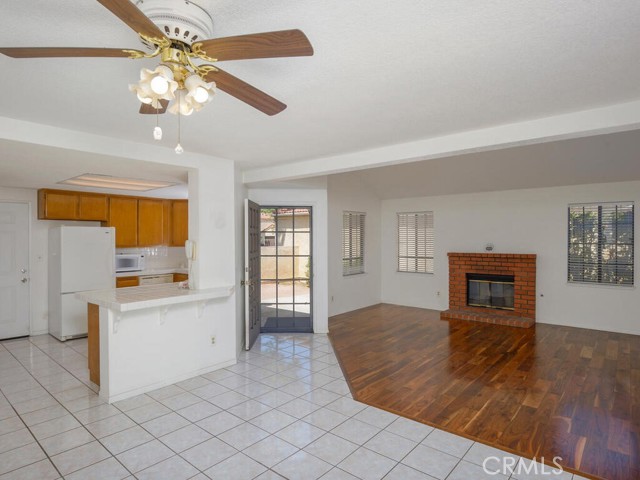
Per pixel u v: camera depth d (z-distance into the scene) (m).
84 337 5.45
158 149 3.52
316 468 2.34
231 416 3.03
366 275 7.52
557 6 1.41
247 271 4.59
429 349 4.81
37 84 2.10
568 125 2.62
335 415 3.05
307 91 2.21
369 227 7.58
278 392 3.51
